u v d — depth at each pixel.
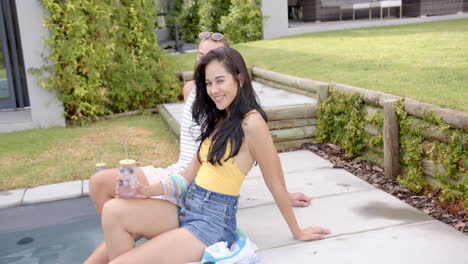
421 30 11.96
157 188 2.54
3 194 4.43
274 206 3.85
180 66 9.58
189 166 2.75
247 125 2.50
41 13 7.02
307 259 2.91
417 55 7.74
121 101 8.14
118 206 2.45
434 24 13.41
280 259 2.92
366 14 17.28
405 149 4.18
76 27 7.20
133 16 8.18
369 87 5.46
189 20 16.78
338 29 14.45
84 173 4.96
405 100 4.14
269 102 6.11
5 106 8.25
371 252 2.97
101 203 2.87
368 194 4.02
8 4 7.89
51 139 6.52
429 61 7.00
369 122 4.80
